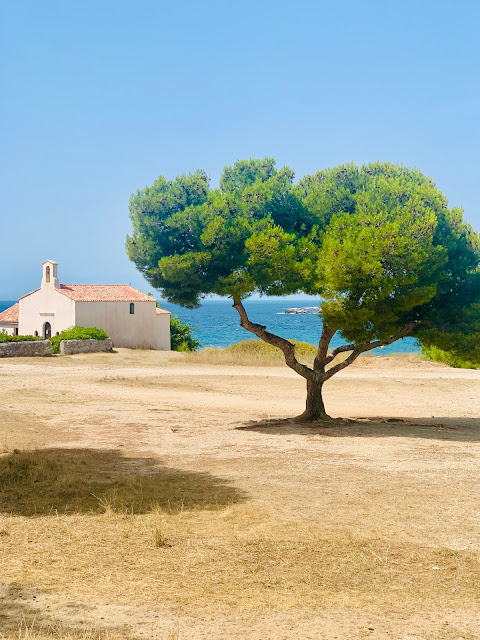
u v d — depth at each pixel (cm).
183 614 540
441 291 1686
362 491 998
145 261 1764
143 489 1002
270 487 1024
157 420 1817
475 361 1666
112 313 5225
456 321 1697
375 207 1600
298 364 1820
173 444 1438
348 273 1515
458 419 2042
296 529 794
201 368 3481
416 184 1727
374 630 511
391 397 2619
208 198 1722
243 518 841
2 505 917
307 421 1817
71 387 2581
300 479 1084
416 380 3055
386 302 1584
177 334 5888
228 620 529
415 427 1789
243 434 1593
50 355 3900
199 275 1680
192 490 1002
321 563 678
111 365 3538
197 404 2248
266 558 691
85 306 5109
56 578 625
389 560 689
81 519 838
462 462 1248
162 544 734
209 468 1176
